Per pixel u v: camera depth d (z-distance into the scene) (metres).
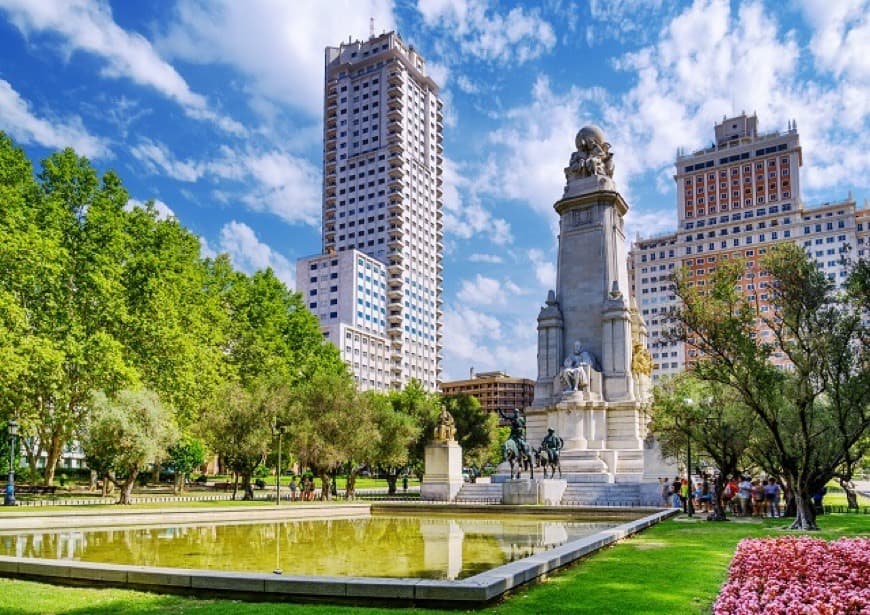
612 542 22.09
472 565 19.12
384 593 12.96
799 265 29.75
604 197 66.12
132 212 58.22
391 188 194.12
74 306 50.62
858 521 32.53
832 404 33.34
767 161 172.62
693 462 48.28
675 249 180.75
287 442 54.09
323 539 26.50
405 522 35.88
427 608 12.59
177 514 33.12
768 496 37.84
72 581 15.33
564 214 67.94
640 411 60.12
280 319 74.12
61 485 66.31
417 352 192.88
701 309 30.53
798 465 34.88
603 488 47.50
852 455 39.09
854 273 28.91
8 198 45.16
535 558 16.05
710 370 31.02
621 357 61.91
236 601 13.55
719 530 27.28
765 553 16.25
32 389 46.91
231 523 34.22
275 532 29.50
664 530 27.30
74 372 49.44
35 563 15.88
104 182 55.31
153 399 47.69
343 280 175.12
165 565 19.03
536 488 44.06
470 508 41.41
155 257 55.56
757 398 31.67
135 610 12.63
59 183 52.00
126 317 52.06
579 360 62.00
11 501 41.09
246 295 70.88
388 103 199.12
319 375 64.44
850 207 161.38
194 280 61.91
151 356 54.50
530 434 62.62
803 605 11.31
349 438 56.19
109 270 51.12
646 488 45.31
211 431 52.47
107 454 44.69
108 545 23.95
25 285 46.44
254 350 68.94
